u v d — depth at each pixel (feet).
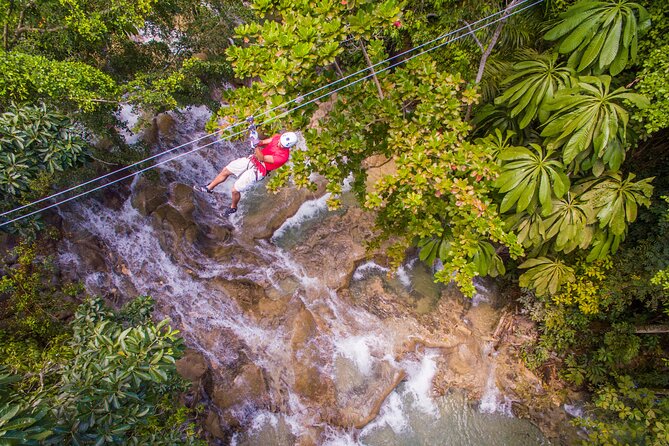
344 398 29.01
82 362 16.71
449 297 33.04
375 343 30.86
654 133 24.90
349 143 18.30
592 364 28.78
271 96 16.88
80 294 30.94
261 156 17.90
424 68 18.67
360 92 18.79
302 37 14.90
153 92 25.27
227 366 30.01
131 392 14.74
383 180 18.30
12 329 26.40
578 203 22.12
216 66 30.81
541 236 23.84
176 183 36.63
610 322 29.19
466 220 19.54
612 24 17.97
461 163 17.78
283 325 30.96
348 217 35.94
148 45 29.89
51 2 21.85
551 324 29.22
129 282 32.96
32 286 27.55
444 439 28.25
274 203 37.27
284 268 34.12
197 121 41.29
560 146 21.49
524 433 28.25
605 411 27.22
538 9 23.13
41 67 19.72
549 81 20.20
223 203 38.63
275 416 28.84
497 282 33.55
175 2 28.43
